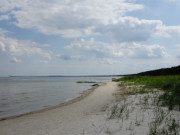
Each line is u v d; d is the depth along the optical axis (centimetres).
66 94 1819
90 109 809
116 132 411
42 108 1034
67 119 619
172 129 402
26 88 2916
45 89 2628
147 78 2816
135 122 486
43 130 481
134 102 835
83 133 419
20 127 551
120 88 1842
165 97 795
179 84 996
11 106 1138
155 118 506
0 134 484
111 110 677
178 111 589
